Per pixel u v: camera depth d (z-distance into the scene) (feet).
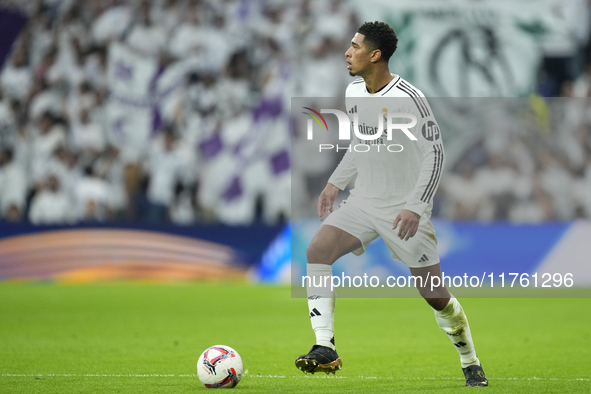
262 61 188.85
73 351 68.08
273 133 181.27
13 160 181.47
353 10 195.31
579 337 78.64
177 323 93.66
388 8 196.13
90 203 176.55
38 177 179.01
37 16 192.65
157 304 118.21
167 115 183.73
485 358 64.03
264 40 190.29
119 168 179.73
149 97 185.57
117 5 192.34
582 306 116.67
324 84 187.32
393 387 48.01
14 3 192.54
